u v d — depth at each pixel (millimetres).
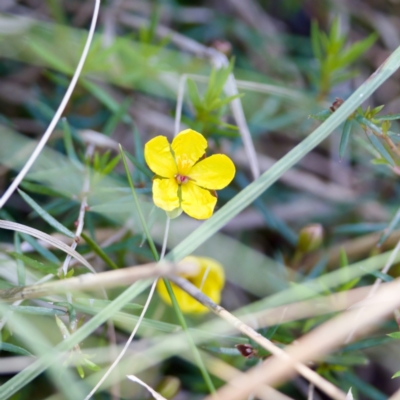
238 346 326
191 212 324
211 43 407
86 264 324
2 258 339
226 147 392
